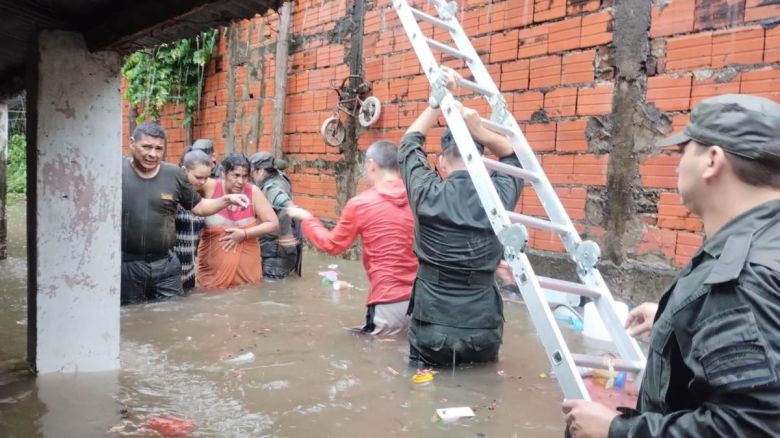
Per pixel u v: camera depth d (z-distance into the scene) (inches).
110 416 98.5
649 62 168.9
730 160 47.6
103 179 118.6
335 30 286.0
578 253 102.3
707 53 157.2
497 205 97.5
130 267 176.9
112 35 105.8
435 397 109.5
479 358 127.3
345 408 103.8
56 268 115.5
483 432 95.0
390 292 147.9
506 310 177.3
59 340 117.1
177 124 414.6
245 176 207.6
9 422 95.1
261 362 127.3
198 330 151.2
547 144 195.0
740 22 150.8
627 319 81.1
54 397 105.9
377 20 261.7
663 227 167.8
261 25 333.1
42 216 113.3
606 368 85.1
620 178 176.9
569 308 163.8
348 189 281.7
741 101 48.2
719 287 44.0
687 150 51.2
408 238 148.5
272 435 92.8
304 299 188.2
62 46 112.2
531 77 198.5
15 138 585.3
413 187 126.6
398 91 252.8
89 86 115.4
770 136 46.1
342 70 283.0
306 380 117.1
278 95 314.8
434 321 123.7
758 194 47.4
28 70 115.6
